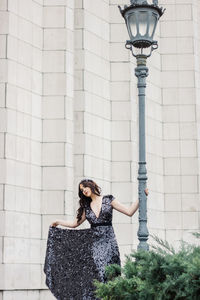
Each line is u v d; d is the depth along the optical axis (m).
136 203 9.20
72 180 14.66
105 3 16.42
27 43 14.56
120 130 15.87
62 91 14.80
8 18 14.10
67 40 15.08
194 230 16.61
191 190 16.86
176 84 17.42
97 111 15.59
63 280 8.76
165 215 16.72
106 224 8.75
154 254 5.61
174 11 17.80
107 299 5.84
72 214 14.46
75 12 15.76
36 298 13.58
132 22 10.04
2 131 13.61
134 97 16.25
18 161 13.82
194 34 17.83
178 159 17.03
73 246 8.80
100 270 8.57
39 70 14.82
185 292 5.17
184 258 5.55
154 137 16.83
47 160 14.47
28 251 13.62
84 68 15.40
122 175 15.62
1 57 13.95
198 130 17.27
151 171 16.50
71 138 14.83
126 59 16.22
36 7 14.96
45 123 14.66
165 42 17.64
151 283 5.45
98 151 15.38
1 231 13.16
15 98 14.01
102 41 16.11
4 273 12.95
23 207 13.73
